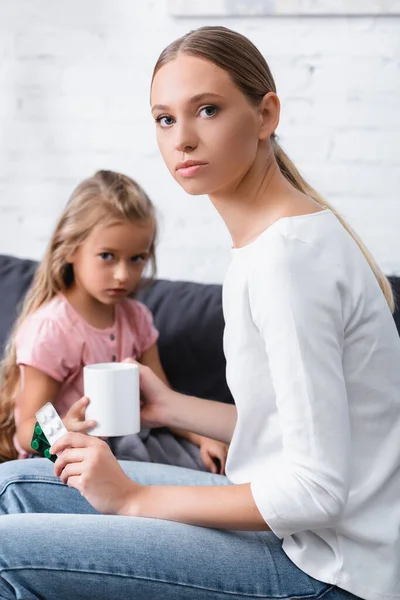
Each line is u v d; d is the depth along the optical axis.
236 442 1.36
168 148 1.31
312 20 2.65
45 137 2.93
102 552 1.26
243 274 1.29
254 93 1.30
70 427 1.65
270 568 1.28
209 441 2.03
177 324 2.21
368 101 2.65
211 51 1.27
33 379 2.02
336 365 1.21
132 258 2.08
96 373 1.64
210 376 2.14
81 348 2.07
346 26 2.63
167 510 1.29
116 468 1.33
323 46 2.65
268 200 1.34
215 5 2.69
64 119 2.91
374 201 2.69
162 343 2.21
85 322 2.10
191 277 2.86
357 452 1.29
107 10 2.82
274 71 2.70
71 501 1.59
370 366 1.28
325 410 1.18
